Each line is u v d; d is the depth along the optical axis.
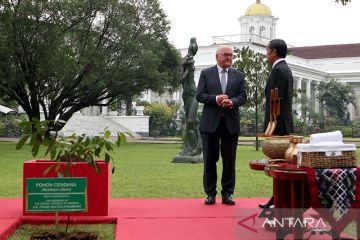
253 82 21.28
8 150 20.17
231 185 6.50
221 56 6.51
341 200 4.05
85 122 38.12
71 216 5.62
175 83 36.06
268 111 5.82
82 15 26.19
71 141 4.90
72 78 25.94
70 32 26.56
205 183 6.57
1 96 28.73
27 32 24.30
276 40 5.91
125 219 5.51
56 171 5.30
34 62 25.39
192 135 14.59
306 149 4.18
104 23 27.31
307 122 49.94
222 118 6.39
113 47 27.80
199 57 57.16
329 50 69.44
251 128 42.16
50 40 24.28
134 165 13.61
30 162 5.68
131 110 43.84
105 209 5.66
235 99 6.34
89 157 4.82
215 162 6.55
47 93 27.06
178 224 5.28
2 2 23.39
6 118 38.28
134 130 40.84
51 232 4.91
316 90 62.03
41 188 4.99
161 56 31.19
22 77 25.33
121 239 4.63
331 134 4.25
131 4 28.16
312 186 4.07
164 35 30.11
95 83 27.19
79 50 26.45
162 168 12.73
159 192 8.19
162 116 43.06
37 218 5.50
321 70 64.50
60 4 24.86
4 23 23.58
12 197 7.52
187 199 6.98
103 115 43.81
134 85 29.66
